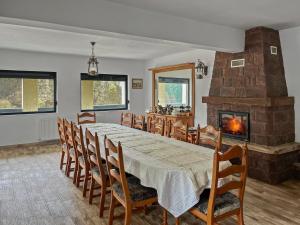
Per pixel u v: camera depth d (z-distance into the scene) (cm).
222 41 402
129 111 770
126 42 494
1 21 259
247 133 429
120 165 225
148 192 238
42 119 639
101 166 276
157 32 337
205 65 559
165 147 298
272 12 336
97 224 264
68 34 429
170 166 228
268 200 326
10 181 384
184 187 213
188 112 608
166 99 688
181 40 359
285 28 420
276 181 385
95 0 289
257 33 412
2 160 496
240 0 292
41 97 650
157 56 695
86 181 330
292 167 411
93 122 566
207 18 362
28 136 626
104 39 467
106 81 741
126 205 229
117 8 304
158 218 280
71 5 275
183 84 628
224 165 223
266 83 400
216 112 488
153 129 472
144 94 791
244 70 433
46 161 492
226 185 207
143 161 243
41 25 275
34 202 314
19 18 249
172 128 414
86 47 551
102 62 715
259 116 410
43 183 377
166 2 300
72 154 389
